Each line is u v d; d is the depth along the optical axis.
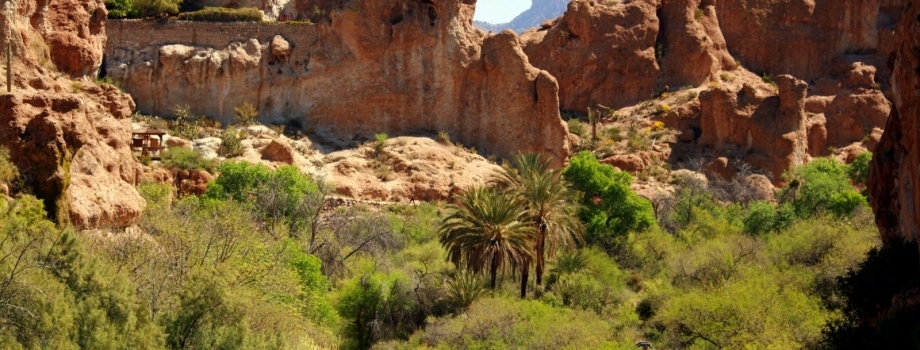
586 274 53.34
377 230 57.09
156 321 31.77
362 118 73.56
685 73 85.38
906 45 35.19
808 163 76.56
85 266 30.48
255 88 71.94
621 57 84.00
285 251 44.97
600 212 61.97
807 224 59.19
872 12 91.44
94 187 40.50
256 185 59.03
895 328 32.66
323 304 45.31
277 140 67.44
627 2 86.75
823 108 85.31
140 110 69.81
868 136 84.06
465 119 75.69
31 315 27.48
